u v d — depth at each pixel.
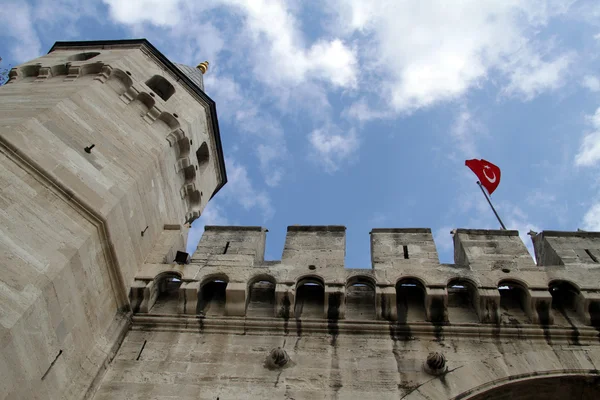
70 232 10.99
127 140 14.92
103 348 11.62
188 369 11.47
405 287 13.27
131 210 13.38
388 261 13.59
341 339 12.05
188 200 18.58
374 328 12.17
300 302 13.09
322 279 13.05
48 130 12.54
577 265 13.24
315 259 13.70
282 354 11.33
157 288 13.48
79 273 10.92
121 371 11.51
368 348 11.77
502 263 13.36
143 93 16.98
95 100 15.13
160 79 19.36
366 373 11.14
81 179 12.11
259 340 12.16
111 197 12.45
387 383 10.89
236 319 12.55
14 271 9.50
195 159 18.86
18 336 9.00
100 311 11.88
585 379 10.92
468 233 14.60
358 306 12.96
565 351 11.50
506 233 14.48
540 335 11.86
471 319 12.43
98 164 13.08
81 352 10.98
